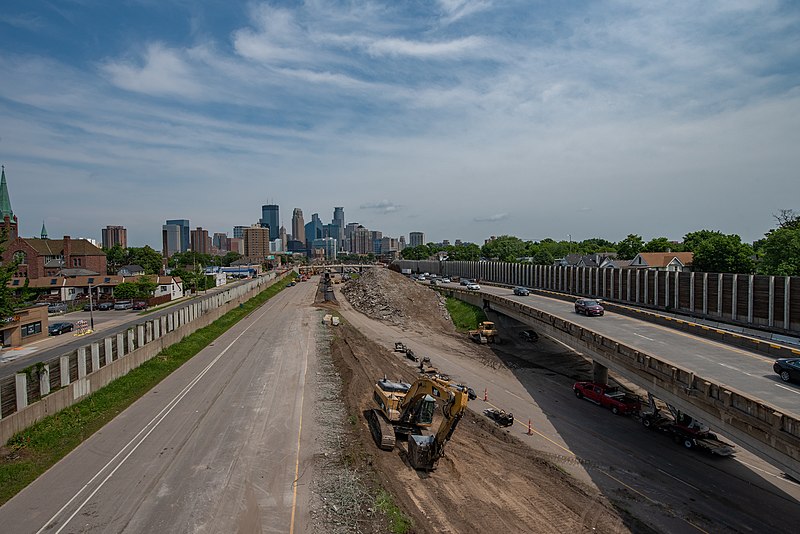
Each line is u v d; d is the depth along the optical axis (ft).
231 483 74.84
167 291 347.97
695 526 72.18
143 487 72.74
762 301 150.41
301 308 302.04
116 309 284.61
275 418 103.35
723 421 73.00
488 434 107.04
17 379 87.45
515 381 155.33
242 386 126.72
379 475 80.43
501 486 81.76
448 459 90.33
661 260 359.87
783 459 60.75
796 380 85.61
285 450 87.45
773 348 110.11
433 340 219.82
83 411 101.35
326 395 120.16
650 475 89.15
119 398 112.47
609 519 73.05
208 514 66.03
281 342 188.44
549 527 69.97
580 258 507.30
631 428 113.19
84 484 73.20
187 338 182.29
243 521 64.85
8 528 61.26
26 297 137.08
